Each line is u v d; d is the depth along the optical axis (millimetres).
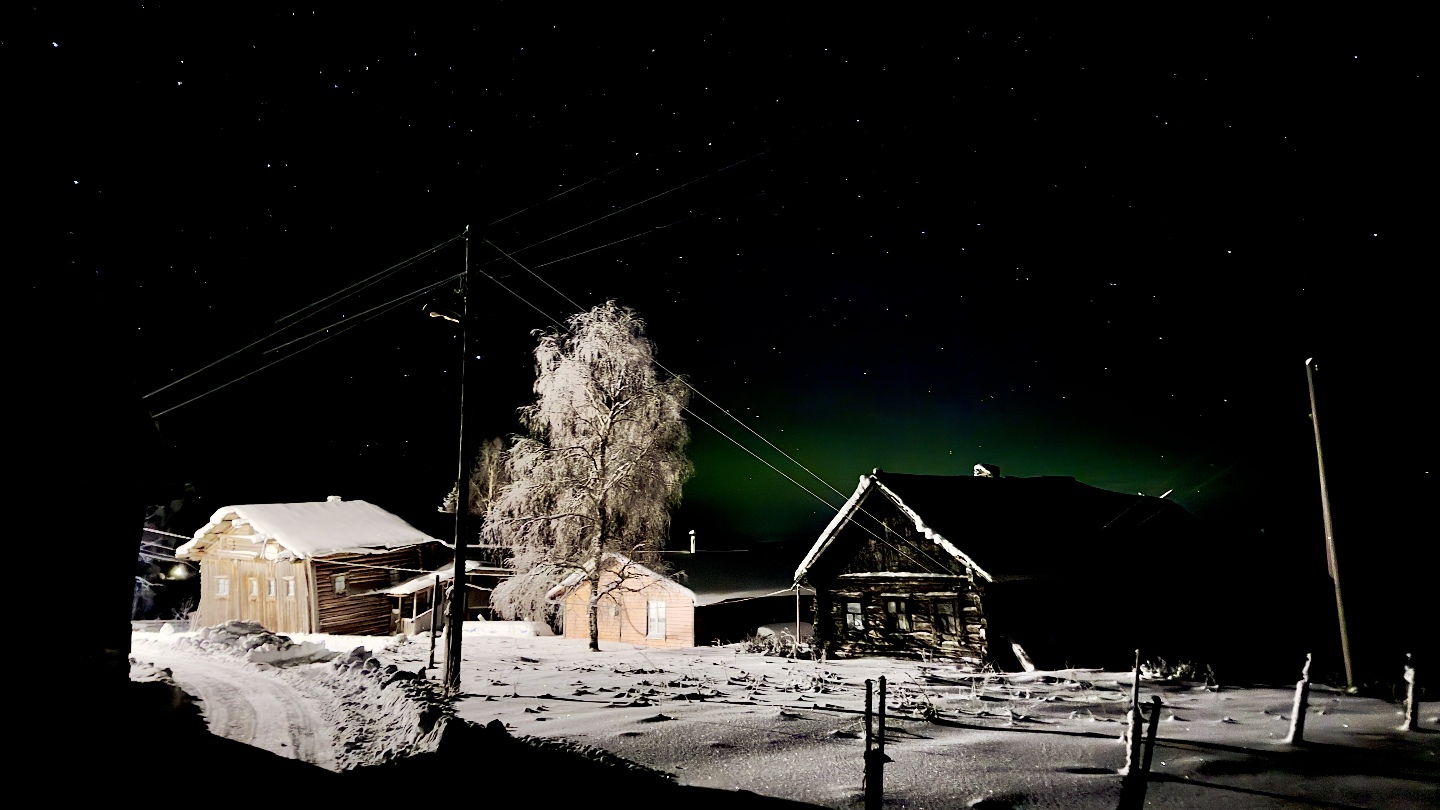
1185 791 7766
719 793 7770
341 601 38875
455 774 7961
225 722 12070
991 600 21609
